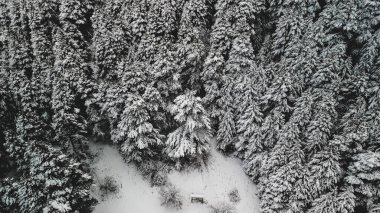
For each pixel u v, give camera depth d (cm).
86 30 4431
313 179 2672
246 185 3428
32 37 4053
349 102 3069
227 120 3400
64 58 3441
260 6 3675
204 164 3547
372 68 3067
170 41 3581
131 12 3962
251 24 3603
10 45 4081
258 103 3234
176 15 3944
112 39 3534
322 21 3256
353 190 2577
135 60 3584
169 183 3450
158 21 3681
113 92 3281
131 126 3169
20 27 4597
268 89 3167
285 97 3067
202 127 3325
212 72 3403
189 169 3522
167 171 3528
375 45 3036
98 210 3234
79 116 3328
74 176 2453
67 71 3384
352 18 3119
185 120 3158
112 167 3569
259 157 3167
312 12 3412
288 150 2830
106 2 4294
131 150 3344
